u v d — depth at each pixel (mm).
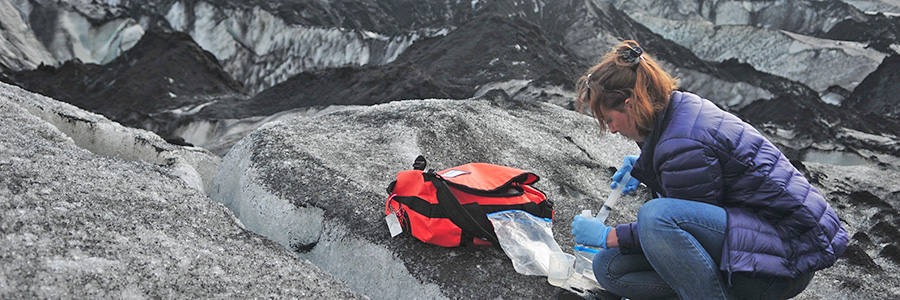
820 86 22891
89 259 1711
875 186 5445
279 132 3389
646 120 1578
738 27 26188
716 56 25984
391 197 2357
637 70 1562
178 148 3760
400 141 3463
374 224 2494
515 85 10422
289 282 1960
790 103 11086
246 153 3229
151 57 15109
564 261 1979
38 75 14742
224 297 1764
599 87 1610
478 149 3637
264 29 21625
